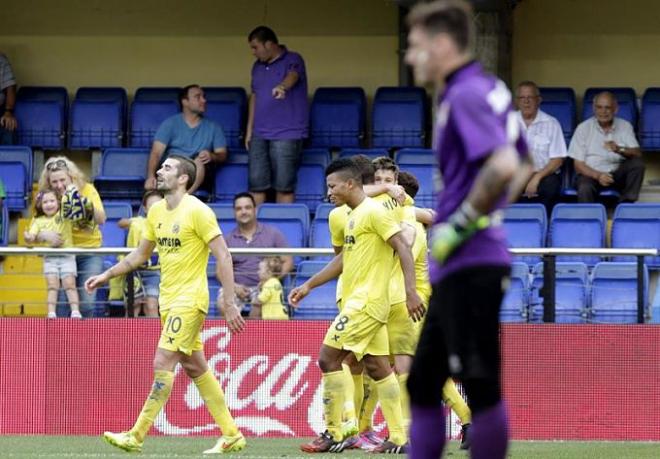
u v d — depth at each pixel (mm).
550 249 34844
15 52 55531
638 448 30859
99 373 34938
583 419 34781
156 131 52344
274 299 37000
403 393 29547
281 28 55438
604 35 54750
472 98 15047
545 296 35156
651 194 50312
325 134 51875
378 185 28859
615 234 45406
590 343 34906
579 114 54219
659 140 51312
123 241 46062
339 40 55281
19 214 49938
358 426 29719
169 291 27344
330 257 43188
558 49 54750
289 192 48344
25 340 35094
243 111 52500
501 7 50125
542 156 47875
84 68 55594
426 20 15484
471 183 15406
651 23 54750
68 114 53688
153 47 55656
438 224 15664
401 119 51656
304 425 34688
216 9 55750
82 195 38000
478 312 15391
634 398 34750
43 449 29297
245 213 40844
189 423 34531
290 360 34781
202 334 34844
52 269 36438
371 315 27266
